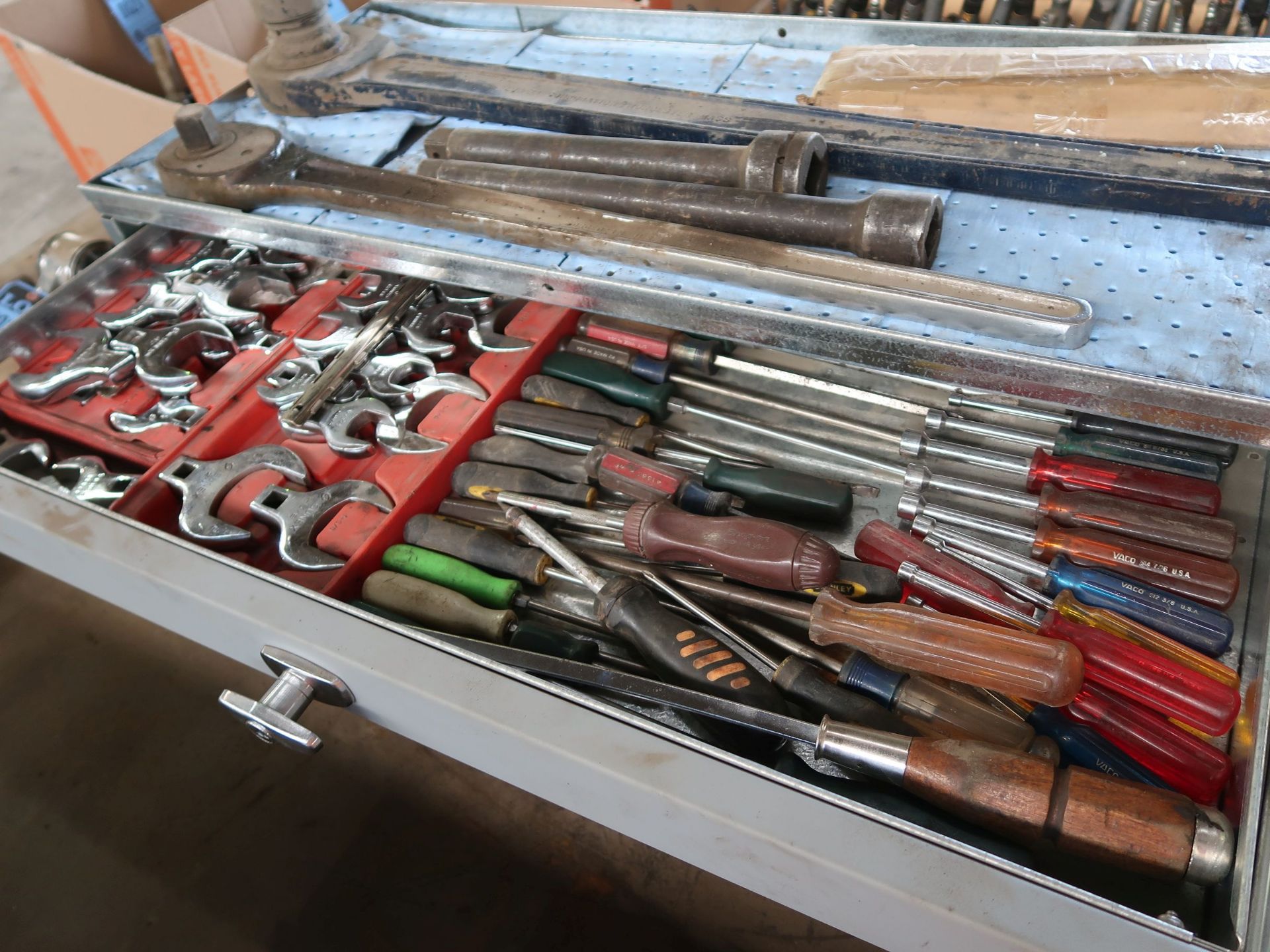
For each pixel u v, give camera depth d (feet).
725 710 2.77
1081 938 2.10
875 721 2.85
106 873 4.72
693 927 4.33
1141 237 3.37
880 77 4.13
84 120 6.71
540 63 4.99
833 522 3.54
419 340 4.24
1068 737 2.83
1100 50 3.91
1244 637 3.02
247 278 4.60
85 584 3.85
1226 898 2.29
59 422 4.36
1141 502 3.21
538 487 3.69
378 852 4.68
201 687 5.47
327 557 3.56
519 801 4.80
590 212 3.71
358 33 5.09
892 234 3.17
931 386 3.96
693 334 4.00
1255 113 3.52
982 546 3.23
